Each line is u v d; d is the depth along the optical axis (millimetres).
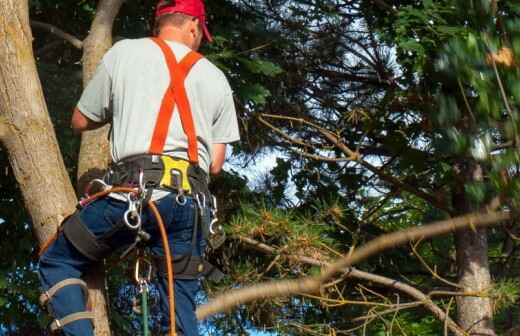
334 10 17062
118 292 15922
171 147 7492
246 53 15930
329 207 15445
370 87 17922
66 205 8539
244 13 16516
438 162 15836
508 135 6371
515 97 6281
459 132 6637
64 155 15281
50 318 14602
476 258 16656
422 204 19188
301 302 15812
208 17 16078
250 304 14891
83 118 7906
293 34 17078
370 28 16578
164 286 7473
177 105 7586
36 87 8867
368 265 16625
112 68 7746
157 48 7797
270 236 15117
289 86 17703
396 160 17391
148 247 7543
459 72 6469
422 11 14398
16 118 8680
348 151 15961
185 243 7488
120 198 7371
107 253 7664
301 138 17672
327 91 18000
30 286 15336
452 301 15883
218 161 7980
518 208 6324
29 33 9039
